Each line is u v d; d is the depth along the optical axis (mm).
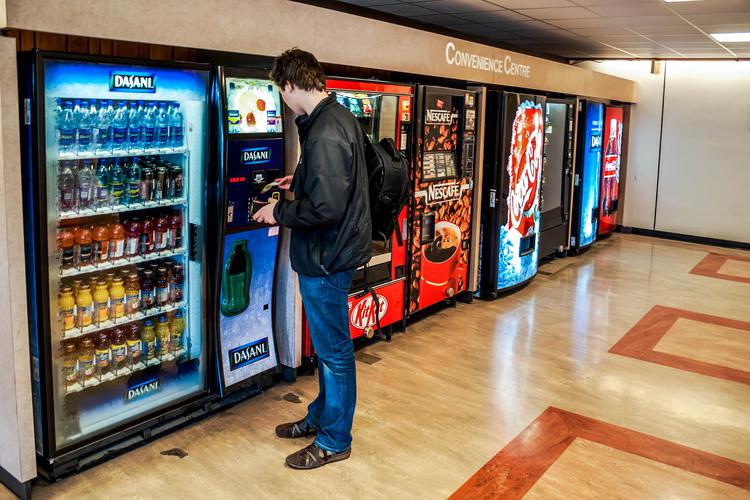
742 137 9031
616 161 9305
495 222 5871
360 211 2783
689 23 6340
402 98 4512
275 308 3818
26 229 2662
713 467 3236
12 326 2566
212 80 3184
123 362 3193
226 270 3402
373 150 2941
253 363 3703
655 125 9719
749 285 6949
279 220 2740
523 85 6352
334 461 3115
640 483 3061
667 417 3783
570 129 7562
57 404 2838
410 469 3094
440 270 5387
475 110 5543
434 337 4977
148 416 3201
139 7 2783
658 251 8750
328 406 3068
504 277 6109
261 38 3400
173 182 3188
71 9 2525
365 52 4172
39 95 2488
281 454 3174
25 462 2672
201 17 3062
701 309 6004
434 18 6805
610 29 6984
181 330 3441
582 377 4324
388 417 3621
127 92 2814
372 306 4566
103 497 2777
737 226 9195
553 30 7301
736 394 4145
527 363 4523
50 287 2736
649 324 5508
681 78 9406
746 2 5199
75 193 2826
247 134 3303
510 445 3367
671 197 9703
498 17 6574
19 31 2783
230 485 2898
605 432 3561
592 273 7340
